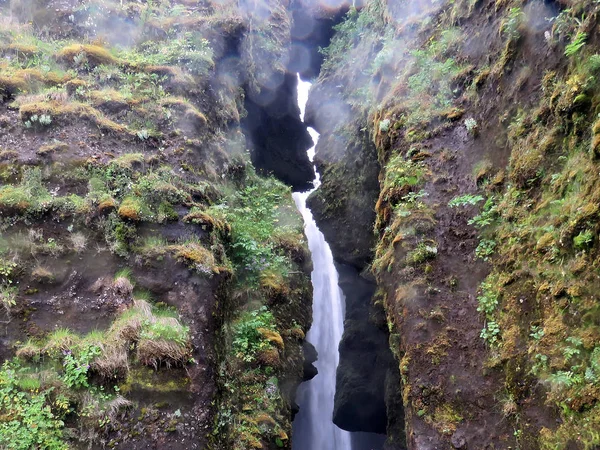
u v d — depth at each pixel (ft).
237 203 29.53
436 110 25.64
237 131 32.99
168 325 18.33
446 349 18.84
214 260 21.35
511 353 17.11
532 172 19.24
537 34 21.16
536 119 19.84
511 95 21.89
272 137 45.14
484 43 25.11
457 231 21.43
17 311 17.67
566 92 18.01
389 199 24.07
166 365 17.71
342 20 50.11
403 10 35.17
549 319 16.26
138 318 18.19
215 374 19.03
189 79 28.84
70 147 22.26
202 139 26.76
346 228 35.91
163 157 24.41
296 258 29.86
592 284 14.99
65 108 23.47
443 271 20.66
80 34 29.78
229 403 19.93
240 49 34.88
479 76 24.07
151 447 16.30
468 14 27.43
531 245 18.08
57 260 19.13
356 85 38.99
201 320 19.39
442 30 29.50
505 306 18.17
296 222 32.24
